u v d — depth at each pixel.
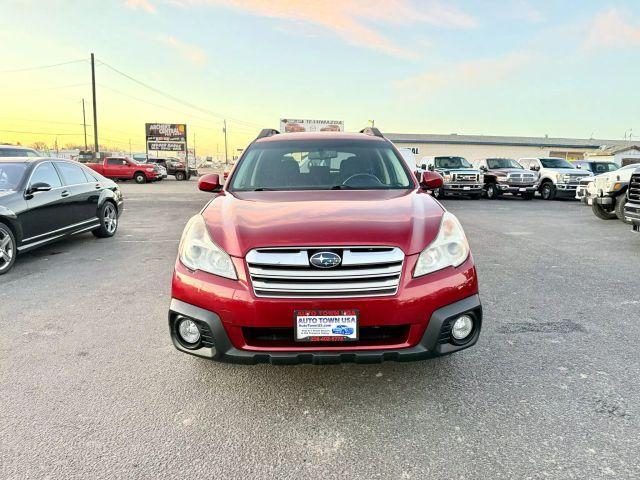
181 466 2.08
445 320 2.43
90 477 2.00
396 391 2.73
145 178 30.84
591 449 2.16
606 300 4.41
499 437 2.27
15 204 5.77
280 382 2.86
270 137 4.29
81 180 7.50
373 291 2.36
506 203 16.42
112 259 6.45
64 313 4.15
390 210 2.78
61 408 2.56
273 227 2.53
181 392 2.74
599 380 2.82
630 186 7.03
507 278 5.23
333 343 2.37
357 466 2.07
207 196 18.95
